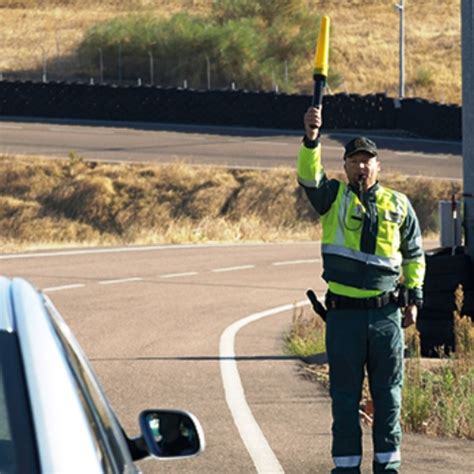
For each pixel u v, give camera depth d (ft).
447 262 162.30
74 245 358.02
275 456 106.93
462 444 114.01
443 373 141.28
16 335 39.14
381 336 92.73
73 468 34.24
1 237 537.65
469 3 164.25
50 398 36.47
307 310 225.76
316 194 93.25
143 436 49.49
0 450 34.42
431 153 622.54
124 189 557.33
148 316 212.02
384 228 93.09
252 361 161.89
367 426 121.19
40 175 564.71
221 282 271.90
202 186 558.56
